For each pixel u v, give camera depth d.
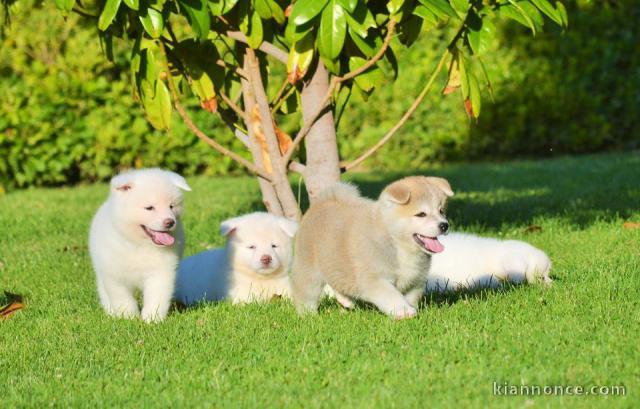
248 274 10.77
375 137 22.34
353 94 11.02
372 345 7.94
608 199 16.02
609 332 7.95
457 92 22.55
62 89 20.27
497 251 10.74
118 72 20.94
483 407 6.38
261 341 8.34
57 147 20.44
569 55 23.23
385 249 8.43
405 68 22.36
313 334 8.41
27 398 7.09
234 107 11.24
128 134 20.83
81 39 20.30
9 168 20.50
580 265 11.09
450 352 7.62
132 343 8.51
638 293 9.38
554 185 18.56
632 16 23.67
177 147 21.39
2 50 19.94
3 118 19.91
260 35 10.35
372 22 9.45
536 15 10.09
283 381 7.24
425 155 22.88
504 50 22.88
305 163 12.25
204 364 7.75
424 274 8.77
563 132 23.58
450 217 15.21
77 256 13.27
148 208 9.16
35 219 16.45
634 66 23.83
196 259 11.38
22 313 10.01
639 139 24.25
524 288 9.92
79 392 7.25
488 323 8.41
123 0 9.73
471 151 23.41
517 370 7.12
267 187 11.58
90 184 21.44
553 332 8.01
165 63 10.33
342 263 8.57
